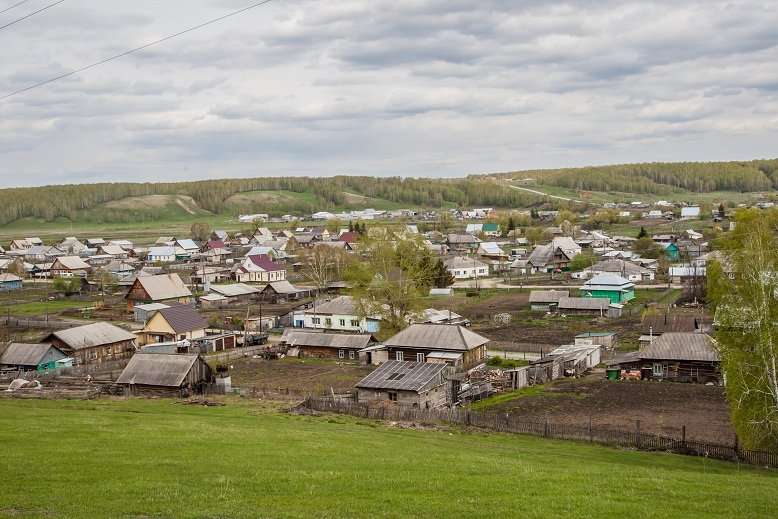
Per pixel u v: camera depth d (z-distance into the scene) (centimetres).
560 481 3481
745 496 3300
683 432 5575
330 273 18688
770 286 5000
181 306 12194
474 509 2873
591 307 13725
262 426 5391
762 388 4966
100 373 9362
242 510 2738
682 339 8762
